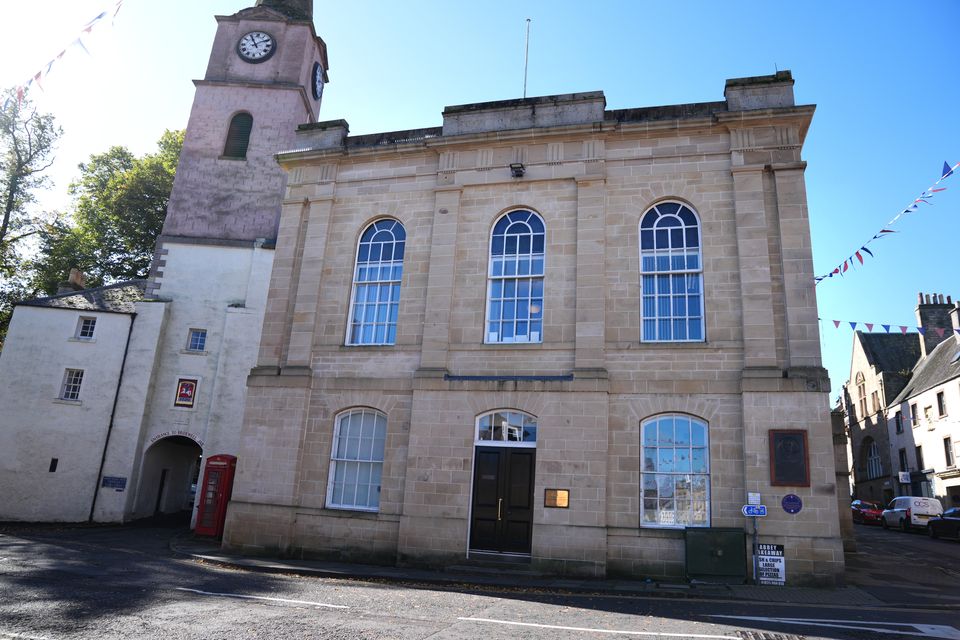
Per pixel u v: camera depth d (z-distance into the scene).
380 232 17.92
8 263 30.86
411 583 13.08
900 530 32.31
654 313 15.19
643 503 14.05
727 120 15.38
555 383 14.92
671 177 15.73
